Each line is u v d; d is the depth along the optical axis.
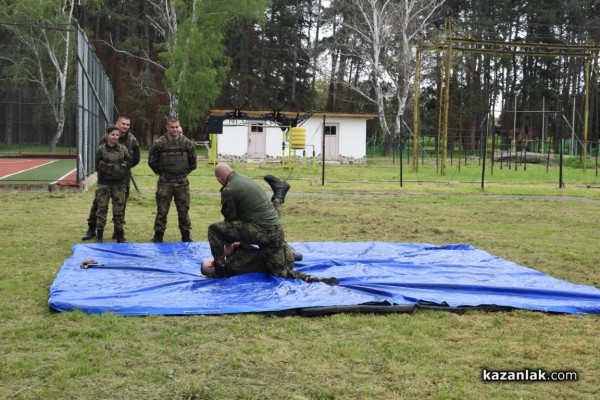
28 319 5.70
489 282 7.01
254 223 6.92
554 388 4.34
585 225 12.91
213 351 4.92
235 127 37.59
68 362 4.64
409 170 32.12
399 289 6.68
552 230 12.12
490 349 5.08
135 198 15.51
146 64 54.59
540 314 6.08
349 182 23.66
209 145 38.47
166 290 6.52
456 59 48.41
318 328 5.54
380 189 20.75
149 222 12.13
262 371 4.54
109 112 29.03
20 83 40.88
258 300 6.13
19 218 12.22
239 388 4.23
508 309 6.18
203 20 44.31
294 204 15.88
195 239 10.41
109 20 55.84
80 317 5.68
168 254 8.46
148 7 55.75
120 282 6.78
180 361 4.71
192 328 5.47
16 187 16.88
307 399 4.08
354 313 5.97
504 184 23.62
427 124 61.28
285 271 7.03
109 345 5.00
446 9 61.44
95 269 7.36
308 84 67.38
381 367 4.65
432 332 5.48
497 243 10.48
